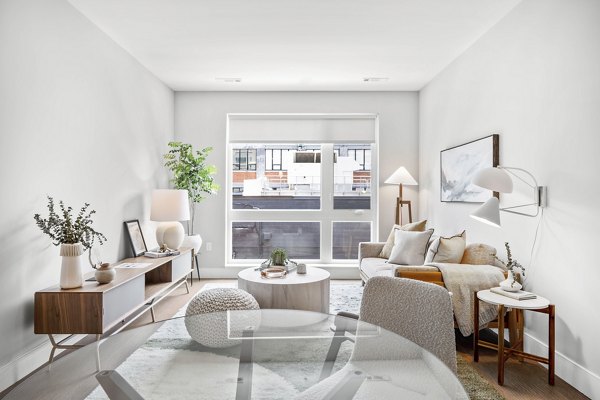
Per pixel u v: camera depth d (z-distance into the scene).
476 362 2.67
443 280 2.83
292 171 5.49
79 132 3.07
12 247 2.38
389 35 3.55
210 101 5.32
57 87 2.79
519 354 2.45
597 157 2.19
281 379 1.25
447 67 4.34
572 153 2.38
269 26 3.37
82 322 2.43
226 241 5.38
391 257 4.05
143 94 4.32
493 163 3.26
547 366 2.60
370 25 3.35
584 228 2.29
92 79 3.27
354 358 1.40
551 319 2.34
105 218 3.48
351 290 4.59
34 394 1.16
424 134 5.10
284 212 5.47
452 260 3.21
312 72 4.56
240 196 5.49
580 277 2.31
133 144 4.07
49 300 2.43
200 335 1.66
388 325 1.69
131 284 2.90
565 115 2.45
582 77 2.30
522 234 2.90
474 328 2.67
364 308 1.78
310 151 5.48
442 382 1.20
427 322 1.58
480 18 3.21
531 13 2.80
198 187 4.90
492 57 3.36
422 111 5.18
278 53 3.98
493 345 2.62
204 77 4.73
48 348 2.67
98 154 3.36
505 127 3.15
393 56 4.06
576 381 2.32
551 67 2.58
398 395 1.13
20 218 2.44
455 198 4.06
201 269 5.31
